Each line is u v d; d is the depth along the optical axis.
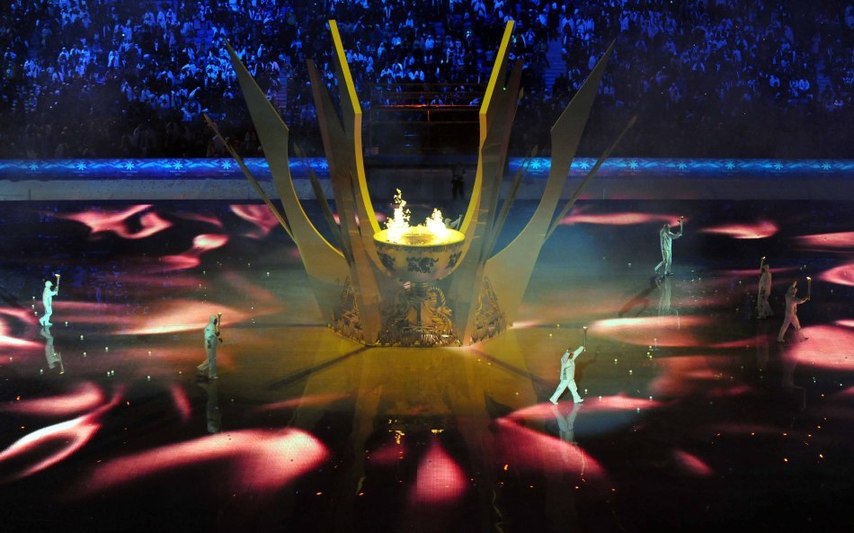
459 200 32.44
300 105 38.56
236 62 20.06
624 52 40.38
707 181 34.47
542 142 37.41
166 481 14.65
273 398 17.64
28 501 14.08
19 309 23.02
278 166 20.81
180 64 40.22
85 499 14.13
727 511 13.72
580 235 29.55
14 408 17.27
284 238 29.36
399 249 19.56
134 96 38.56
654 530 13.27
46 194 33.16
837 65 40.91
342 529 13.33
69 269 26.39
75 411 17.12
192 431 16.33
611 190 33.53
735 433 16.17
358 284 19.80
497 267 21.42
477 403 17.41
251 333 21.20
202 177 35.12
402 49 39.91
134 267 26.58
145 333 21.25
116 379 18.59
